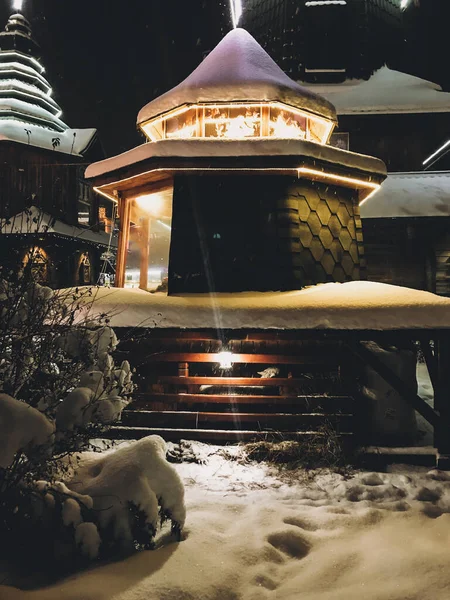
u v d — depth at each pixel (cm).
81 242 1859
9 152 1788
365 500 488
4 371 376
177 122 943
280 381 655
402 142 1770
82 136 2028
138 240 1210
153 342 657
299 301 642
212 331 631
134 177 820
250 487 521
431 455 597
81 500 355
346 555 372
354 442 612
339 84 1878
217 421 675
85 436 374
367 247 1658
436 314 596
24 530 356
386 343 688
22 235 399
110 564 343
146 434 643
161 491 377
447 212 1448
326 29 1873
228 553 366
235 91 861
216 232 802
